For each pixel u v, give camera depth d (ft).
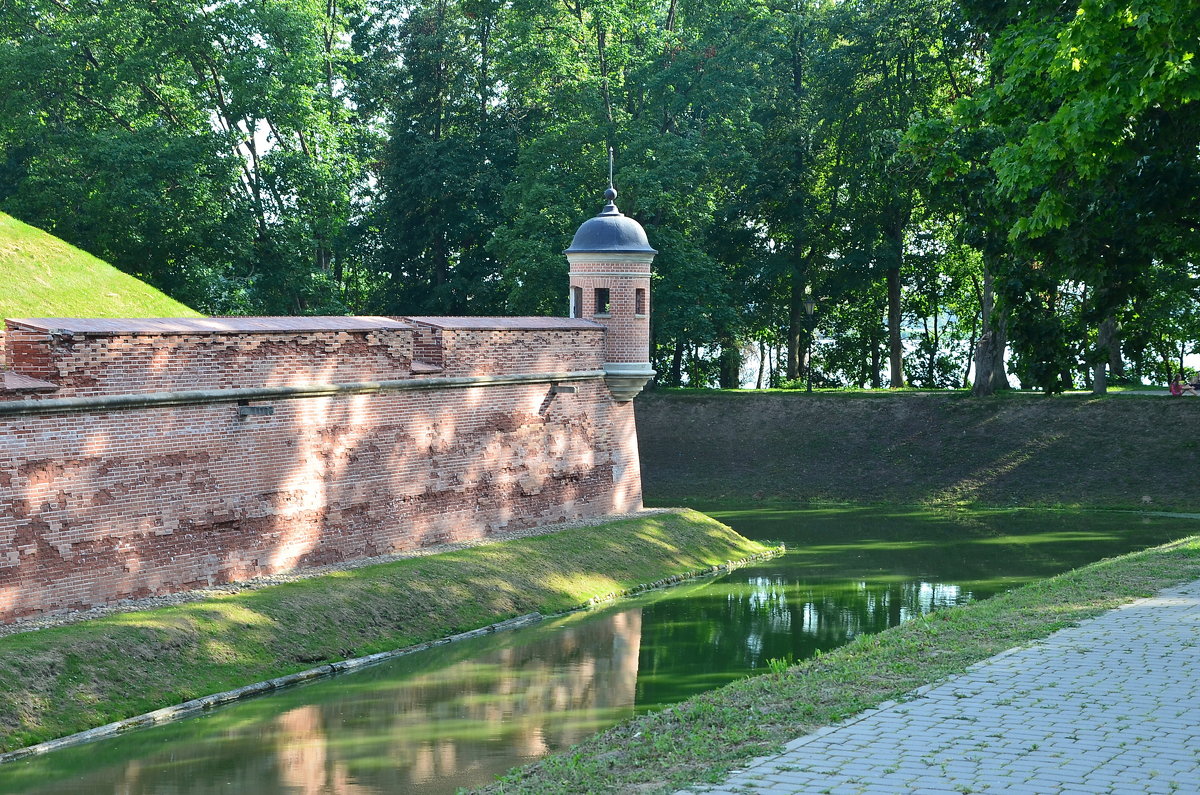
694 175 162.61
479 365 92.94
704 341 173.37
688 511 114.32
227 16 151.53
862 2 174.81
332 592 71.77
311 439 77.66
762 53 171.53
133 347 65.26
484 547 88.63
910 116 163.63
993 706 36.42
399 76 189.16
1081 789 28.60
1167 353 192.34
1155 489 136.26
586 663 67.41
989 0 80.53
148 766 47.85
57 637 56.75
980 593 89.10
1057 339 79.77
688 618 80.53
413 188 179.73
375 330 82.58
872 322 210.59
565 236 160.56
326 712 56.54
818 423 161.79
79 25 155.02
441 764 47.85
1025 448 147.95
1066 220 65.92
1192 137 68.54
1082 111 59.21
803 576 98.02
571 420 104.47
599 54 174.50
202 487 69.77
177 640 60.44
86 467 62.75
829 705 37.17
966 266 193.77
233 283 154.61
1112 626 48.19
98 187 149.69
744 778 30.19
